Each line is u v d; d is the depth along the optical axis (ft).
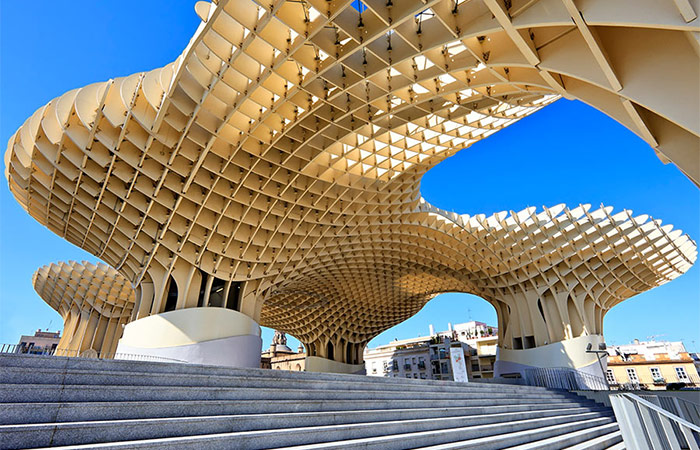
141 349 74.08
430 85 50.19
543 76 33.99
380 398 37.37
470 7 36.01
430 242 119.44
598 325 120.37
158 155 64.18
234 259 86.63
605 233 103.60
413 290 164.66
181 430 20.48
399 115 58.49
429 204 105.91
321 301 152.05
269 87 50.42
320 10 36.81
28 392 19.58
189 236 78.89
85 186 68.44
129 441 18.69
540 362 114.52
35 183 71.15
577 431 45.85
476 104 55.21
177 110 58.80
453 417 36.14
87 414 19.61
